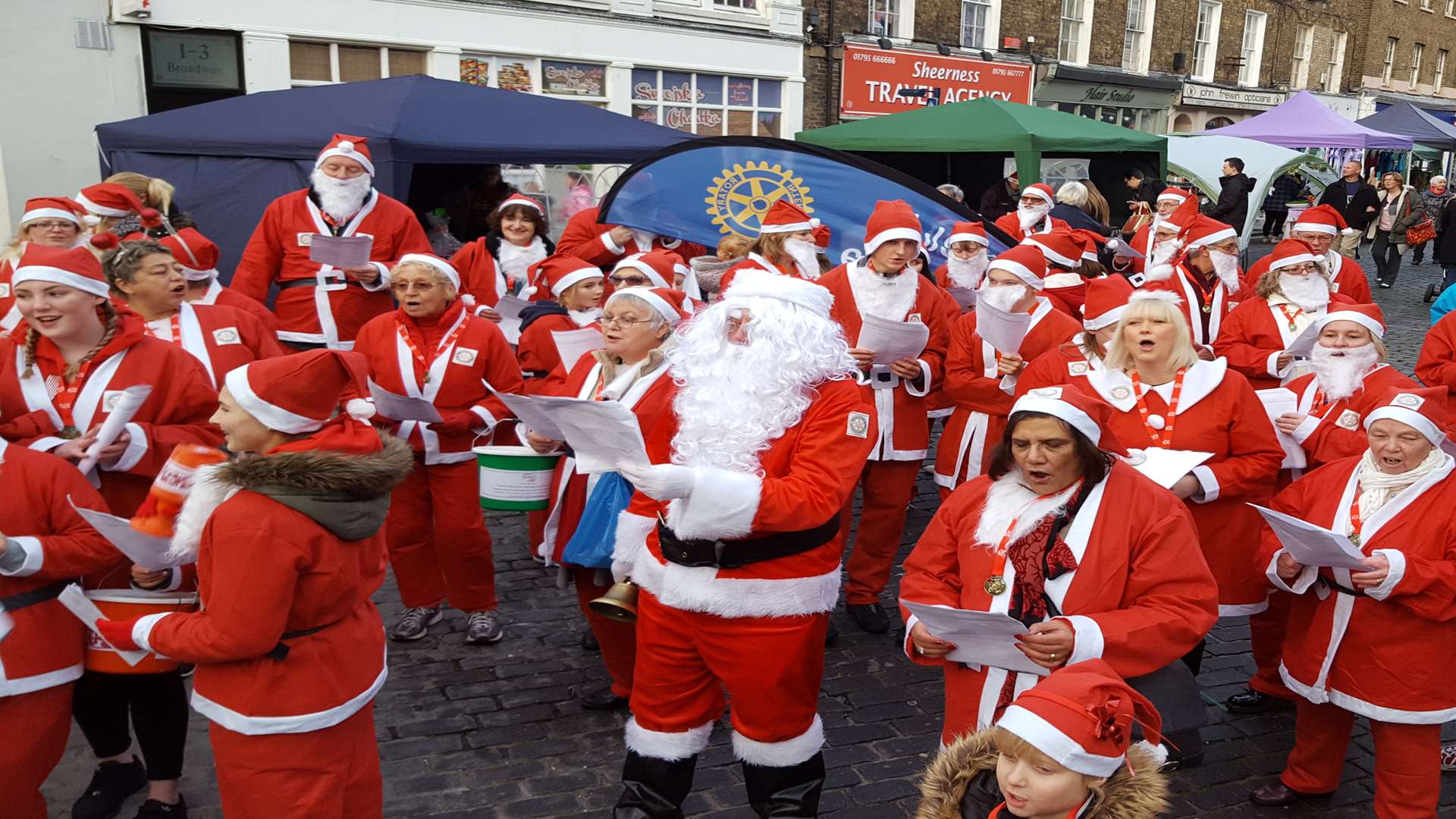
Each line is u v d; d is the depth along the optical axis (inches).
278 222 238.8
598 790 155.6
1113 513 112.7
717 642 122.2
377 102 317.1
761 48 659.4
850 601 214.4
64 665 119.1
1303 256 223.9
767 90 678.5
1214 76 1042.1
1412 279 756.6
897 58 738.8
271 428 105.8
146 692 134.8
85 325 139.2
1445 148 993.5
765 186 288.5
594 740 169.2
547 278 221.0
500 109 335.6
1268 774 163.9
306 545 104.0
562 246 304.0
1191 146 649.0
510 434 198.8
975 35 804.0
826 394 120.2
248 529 101.6
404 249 248.7
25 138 424.5
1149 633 108.2
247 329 178.2
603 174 434.6
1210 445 159.2
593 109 363.9
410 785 155.6
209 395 149.6
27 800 119.7
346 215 238.8
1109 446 114.6
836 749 168.2
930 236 279.0
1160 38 962.1
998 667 112.7
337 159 237.3
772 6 658.8
